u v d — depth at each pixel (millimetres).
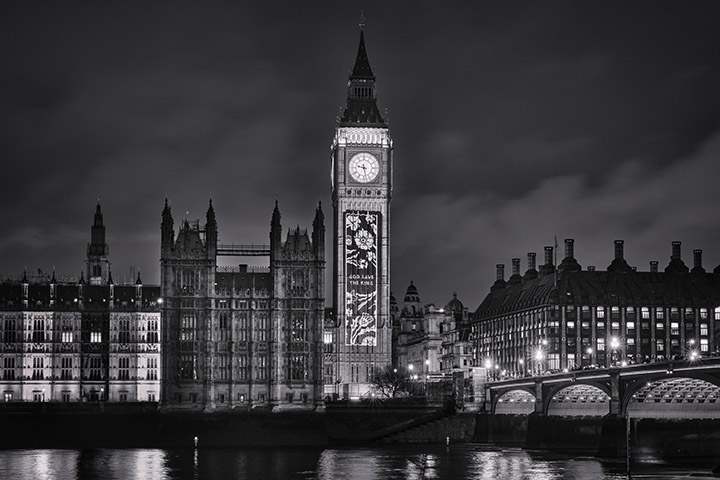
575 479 192250
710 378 195875
